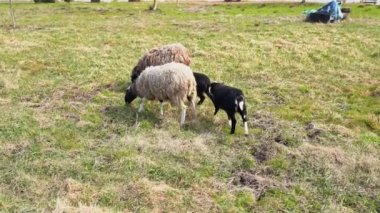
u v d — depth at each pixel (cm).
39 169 898
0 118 1154
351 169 929
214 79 1568
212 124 1162
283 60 1842
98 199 802
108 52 1950
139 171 901
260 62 1808
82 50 1967
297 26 2595
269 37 2256
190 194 833
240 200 821
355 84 1545
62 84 1489
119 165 920
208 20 2988
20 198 798
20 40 2181
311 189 865
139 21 2947
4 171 884
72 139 1052
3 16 3225
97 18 3155
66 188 830
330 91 1470
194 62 1773
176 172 898
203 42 2177
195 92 1166
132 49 2028
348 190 862
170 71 1117
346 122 1195
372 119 1209
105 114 1220
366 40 2188
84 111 1240
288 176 912
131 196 812
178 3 4612
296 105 1325
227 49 2014
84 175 880
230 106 1078
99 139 1062
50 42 2156
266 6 4131
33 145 1009
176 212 775
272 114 1241
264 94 1429
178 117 1200
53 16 3259
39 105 1284
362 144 1047
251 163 955
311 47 2031
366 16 3216
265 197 834
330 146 1036
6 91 1402
